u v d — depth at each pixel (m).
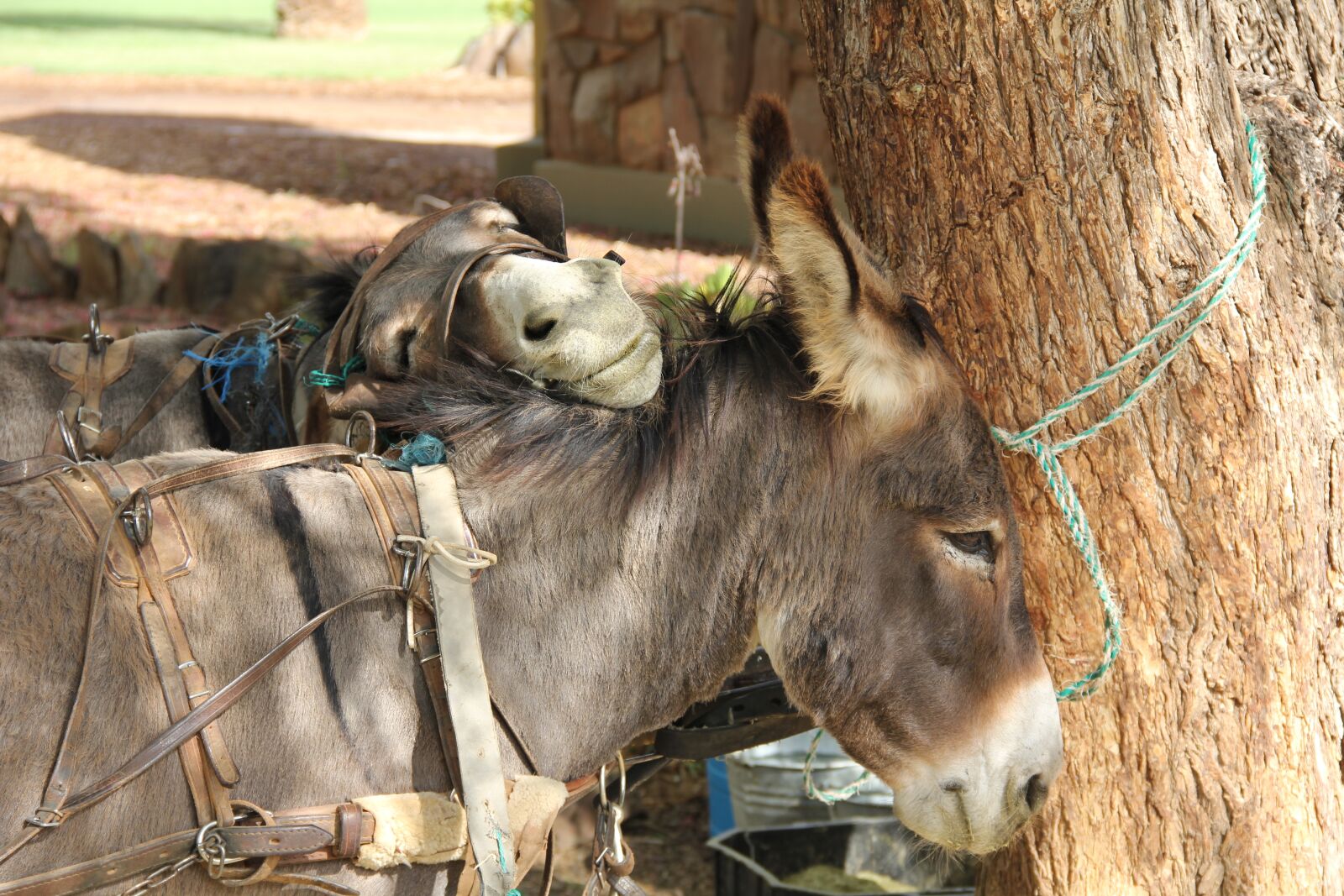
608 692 2.21
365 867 1.99
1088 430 2.59
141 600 1.91
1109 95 2.45
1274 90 2.78
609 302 2.09
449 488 2.12
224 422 3.04
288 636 1.98
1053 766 2.34
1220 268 2.47
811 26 2.83
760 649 2.97
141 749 1.85
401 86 21.53
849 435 2.21
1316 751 2.74
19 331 8.08
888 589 2.22
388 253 2.46
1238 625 2.64
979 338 2.66
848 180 2.85
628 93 11.41
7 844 1.77
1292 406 2.60
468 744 2.00
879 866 3.97
